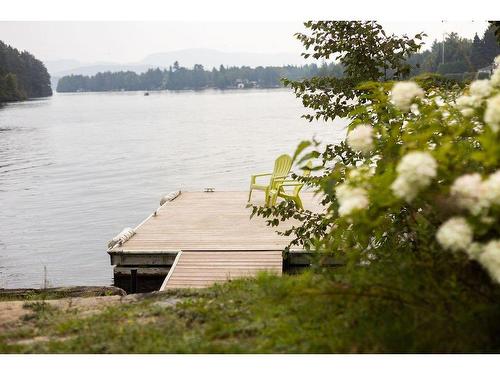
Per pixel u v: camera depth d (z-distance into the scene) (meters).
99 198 22.33
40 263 13.79
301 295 3.74
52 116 85.62
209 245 10.89
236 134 49.16
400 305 3.54
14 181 27.16
